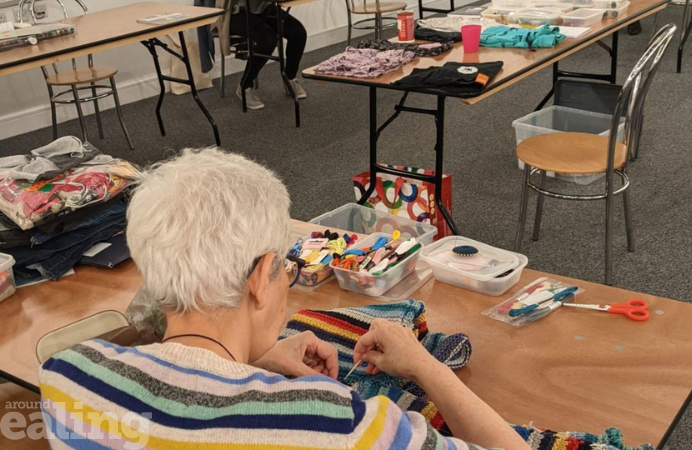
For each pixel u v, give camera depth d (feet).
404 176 9.30
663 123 14.07
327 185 12.51
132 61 18.37
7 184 5.94
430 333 4.56
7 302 5.58
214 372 2.70
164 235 2.79
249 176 2.99
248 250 2.85
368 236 6.12
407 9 24.93
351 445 2.53
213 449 2.49
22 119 16.67
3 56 10.78
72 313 5.35
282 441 2.50
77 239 6.03
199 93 18.67
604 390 4.00
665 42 8.53
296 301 5.32
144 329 4.28
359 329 4.51
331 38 22.71
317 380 2.74
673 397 3.90
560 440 3.53
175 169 3.00
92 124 16.92
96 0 17.31
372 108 9.25
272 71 20.06
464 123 15.12
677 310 4.67
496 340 4.55
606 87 12.19
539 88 17.01
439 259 5.54
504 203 11.38
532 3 12.25
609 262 8.86
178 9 14.02
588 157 9.00
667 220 10.43
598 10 11.26
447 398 3.46
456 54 9.96
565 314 4.77
